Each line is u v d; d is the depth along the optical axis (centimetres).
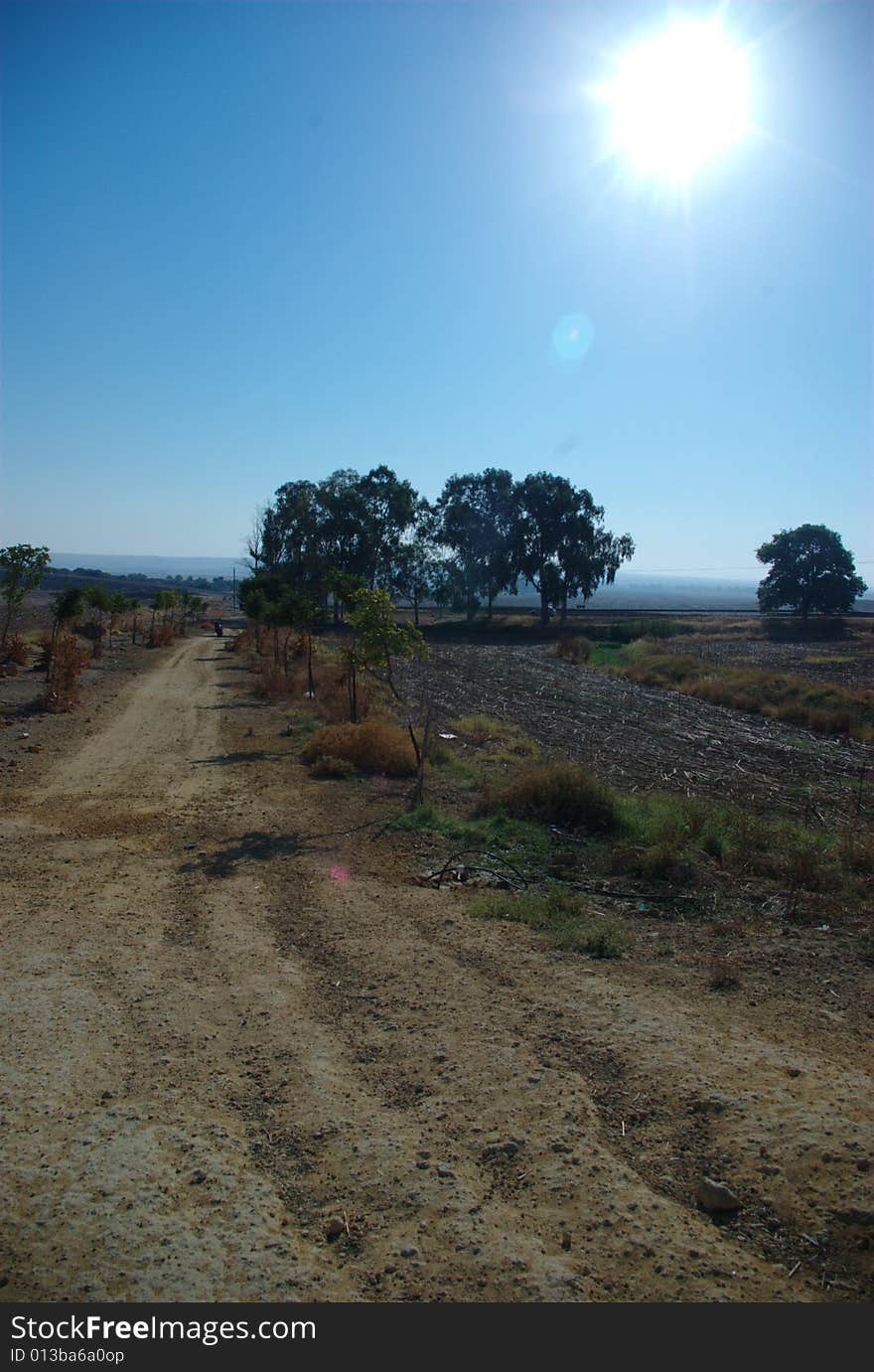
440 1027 520
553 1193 362
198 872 883
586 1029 508
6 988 587
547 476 7644
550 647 5812
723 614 9356
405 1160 386
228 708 2292
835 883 867
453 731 2048
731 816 1124
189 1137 407
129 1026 529
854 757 1895
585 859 965
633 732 2166
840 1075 442
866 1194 347
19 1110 432
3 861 913
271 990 585
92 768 1457
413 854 963
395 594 7800
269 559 7169
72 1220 349
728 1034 496
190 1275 319
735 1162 375
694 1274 316
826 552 8212
